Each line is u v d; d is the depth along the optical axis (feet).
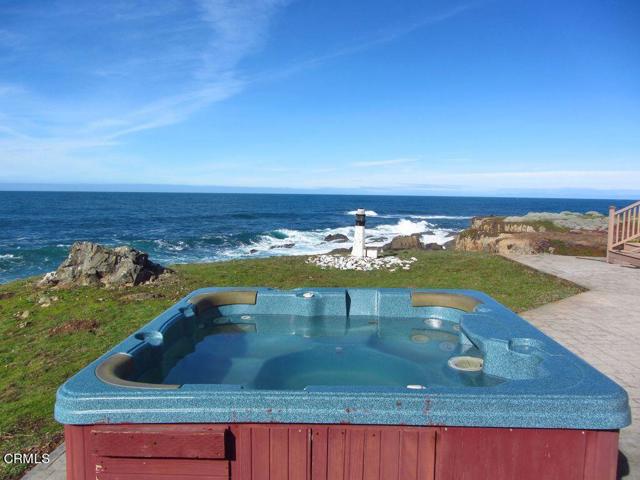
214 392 7.39
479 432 7.21
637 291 24.27
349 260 33.47
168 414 7.22
